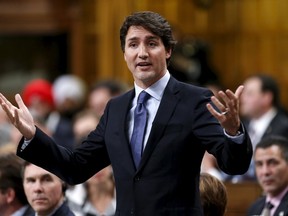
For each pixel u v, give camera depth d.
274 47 24.17
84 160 7.86
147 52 7.54
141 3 23.70
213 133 7.38
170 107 7.55
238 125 7.14
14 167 10.71
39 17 24.56
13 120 7.60
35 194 9.79
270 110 16.06
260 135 15.86
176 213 7.37
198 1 24.08
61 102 20.62
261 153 11.07
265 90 16.02
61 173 7.82
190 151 7.47
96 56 24.28
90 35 24.36
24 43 24.72
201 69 21.69
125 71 23.39
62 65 24.66
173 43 7.68
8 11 24.56
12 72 24.73
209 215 8.86
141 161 7.43
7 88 24.73
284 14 24.17
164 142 7.44
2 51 24.70
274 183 10.97
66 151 7.84
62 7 24.48
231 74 24.17
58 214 9.87
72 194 12.65
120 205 7.49
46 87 20.42
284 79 24.14
